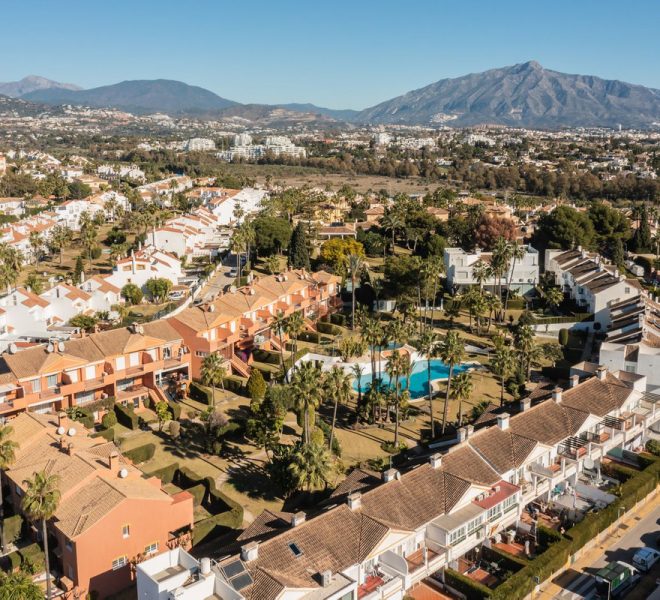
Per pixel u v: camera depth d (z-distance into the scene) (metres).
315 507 69.81
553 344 132.38
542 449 74.00
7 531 67.81
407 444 95.31
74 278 166.88
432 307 153.25
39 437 74.75
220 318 114.19
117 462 68.56
